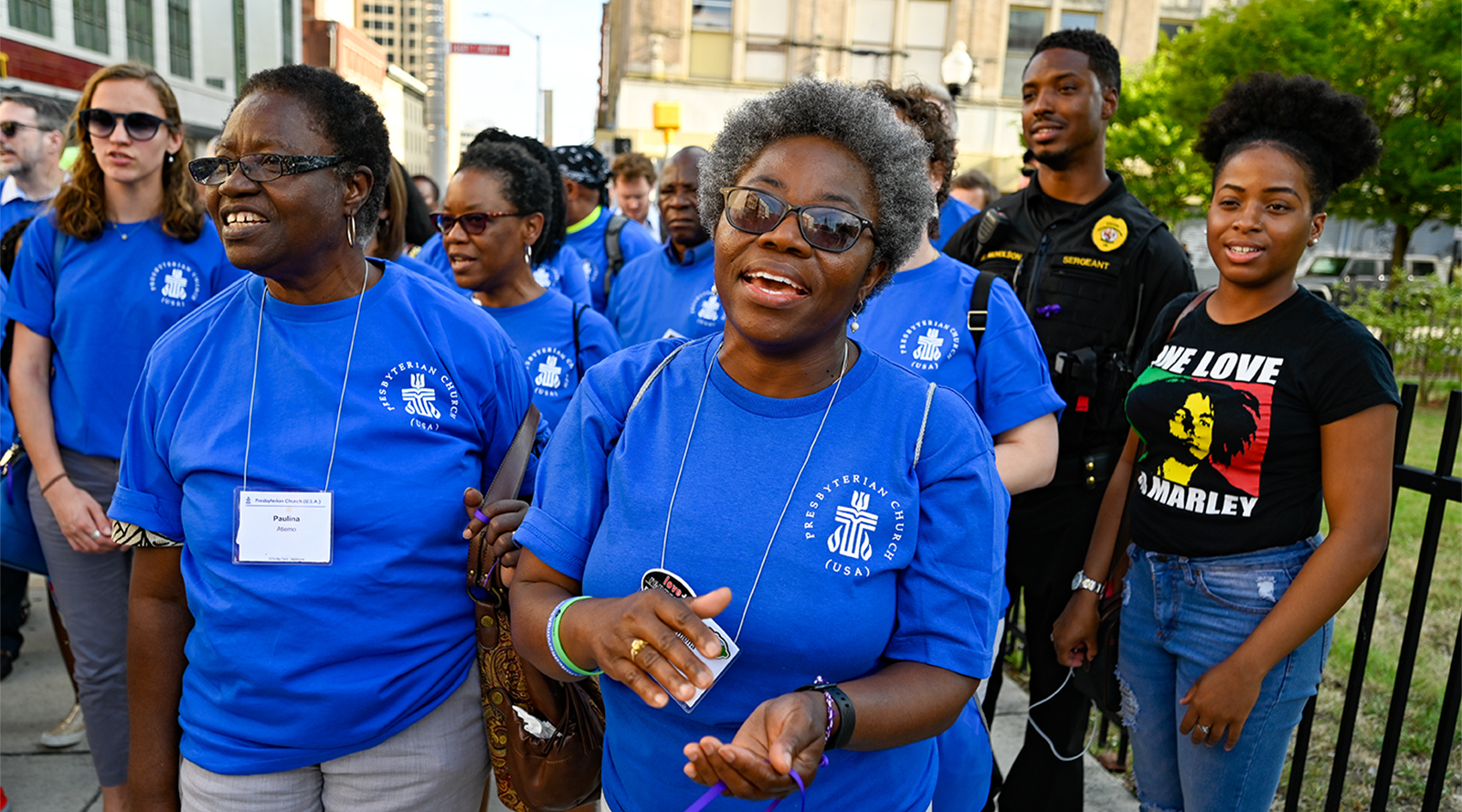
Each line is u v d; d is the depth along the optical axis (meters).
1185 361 2.02
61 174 4.51
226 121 1.70
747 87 22.77
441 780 1.84
